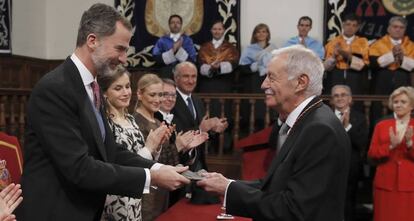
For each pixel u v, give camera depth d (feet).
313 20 24.23
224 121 13.76
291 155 5.89
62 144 5.81
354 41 20.99
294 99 6.23
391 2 22.79
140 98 11.12
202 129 13.56
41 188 6.03
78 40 6.26
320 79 6.22
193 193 10.39
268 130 12.96
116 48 6.15
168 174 6.44
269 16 24.75
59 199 6.06
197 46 25.08
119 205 8.00
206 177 6.48
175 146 10.89
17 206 6.07
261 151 13.00
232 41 24.68
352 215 15.92
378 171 14.34
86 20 6.14
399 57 20.25
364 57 20.81
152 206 9.94
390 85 20.48
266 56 21.22
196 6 25.07
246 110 20.54
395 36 20.76
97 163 5.97
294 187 5.71
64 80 6.03
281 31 24.66
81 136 6.06
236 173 19.20
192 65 14.67
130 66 25.81
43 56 27.91
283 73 6.14
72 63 6.19
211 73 21.86
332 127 5.83
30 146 6.14
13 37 25.44
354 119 15.89
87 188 5.90
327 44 21.56
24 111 18.49
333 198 5.81
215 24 22.30
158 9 25.53
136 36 25.80
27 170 6.17
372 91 21.17
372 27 23.03
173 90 12.94
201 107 15.47
